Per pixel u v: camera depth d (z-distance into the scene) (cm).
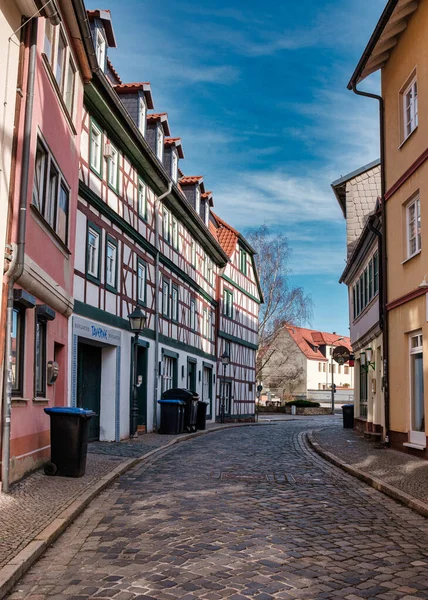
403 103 1548
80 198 1515
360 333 2338
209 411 3256
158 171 2109
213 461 1353
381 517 794
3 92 867
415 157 1421
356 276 2477
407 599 482
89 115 1595
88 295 1562
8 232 883
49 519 703
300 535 677
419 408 1428
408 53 1479
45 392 1143
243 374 3988
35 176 1050
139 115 2044
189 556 583
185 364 2742
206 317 3219
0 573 504
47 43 1095
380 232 1775
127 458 1321
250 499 889
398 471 1142
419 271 1393
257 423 3528
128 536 665
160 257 2320
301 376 7688
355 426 2500
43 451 1105
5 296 879
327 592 493
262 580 516
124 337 1869
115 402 1772
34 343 1036
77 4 1160
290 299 4756
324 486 1037
